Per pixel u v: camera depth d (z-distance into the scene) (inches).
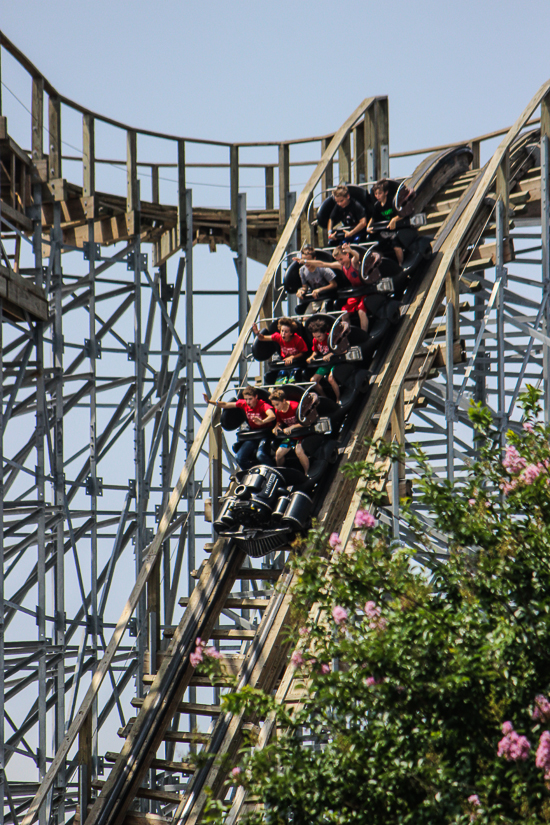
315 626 908.0
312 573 916.0
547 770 725.9
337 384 1616.6
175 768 1416.1
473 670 790.5
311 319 1647.4
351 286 1736.0
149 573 1644.9
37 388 1847.9
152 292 2320.4
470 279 2020.2
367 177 2267.5
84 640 2022.6
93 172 2139.5
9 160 1855.3
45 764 1715.1
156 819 1369.3
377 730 820.0
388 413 1546.5
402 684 824.9
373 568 893.2
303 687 908.0
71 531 2033.7
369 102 2257.6
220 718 1403.8
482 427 946.7
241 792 1279.5
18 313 1807.3
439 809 765.9
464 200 2037.4
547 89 1881.2
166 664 1491.1
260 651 1421.0
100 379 2369.6
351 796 813.9
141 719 1450.5
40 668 1748.3
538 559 849.5
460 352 1660.9
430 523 1594.5
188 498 2225.6
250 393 1544.0
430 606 861.2
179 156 2347.4
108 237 2303.2
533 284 1867.6
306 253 1716.3
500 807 757.9
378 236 1824.6
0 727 1633.9
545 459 916.0
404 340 1755.7
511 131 1888.5
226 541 1590.8
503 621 800.9
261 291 1978.3
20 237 1932.8
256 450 1561.3
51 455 1941.4
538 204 1950.1
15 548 1822.1
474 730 799.1
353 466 965.2
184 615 1539.1
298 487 1528.1
